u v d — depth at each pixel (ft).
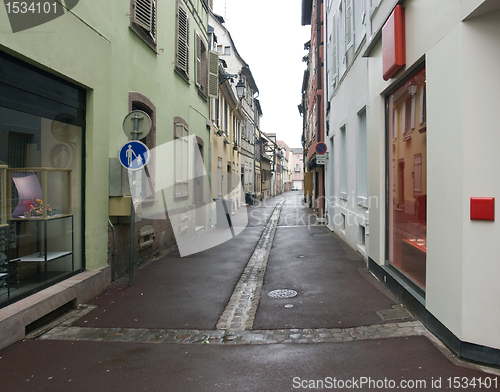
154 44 26.13
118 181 19.58
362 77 23.49
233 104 66.03
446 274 11.16
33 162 14.78
